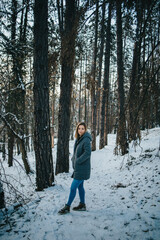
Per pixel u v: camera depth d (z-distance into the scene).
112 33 11.36
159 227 1.94
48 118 3.88
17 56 4.24
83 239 1.89
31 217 2.43
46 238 1.95
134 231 1.94
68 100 5.96
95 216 2.38
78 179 2.54
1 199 2.84
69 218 2.35
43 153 3.79
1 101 3.40
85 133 2.76
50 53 5.12
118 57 7.39
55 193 3.42
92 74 6.82
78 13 3.12
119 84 7.24
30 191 4.01
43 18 3.63
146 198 2.75
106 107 13.30
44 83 3.75
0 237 2.01
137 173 4.30
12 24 4.36
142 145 7.83
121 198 3.00
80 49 5.15
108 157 8.38
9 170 8.64
